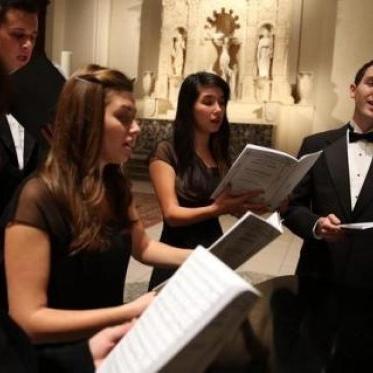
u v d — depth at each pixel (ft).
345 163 7.37
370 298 5.49
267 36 33.65
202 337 2.30
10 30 5.82
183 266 2.69
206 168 7.01
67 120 4.21
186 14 35.22
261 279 14.39
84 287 4.28
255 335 4.19
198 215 6.30
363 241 7.02
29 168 6.78
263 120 32.73
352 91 7.73
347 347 4.06
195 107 6.89
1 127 6.59
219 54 35.09
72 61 37.37
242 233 4.15
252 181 5.99
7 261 3.94
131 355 2.56
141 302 3.89
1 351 2.58
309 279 6.13
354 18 32.60
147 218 21.47
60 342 3.82
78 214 4.09
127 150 4.39
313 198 7.64
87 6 36.81
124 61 36.86
